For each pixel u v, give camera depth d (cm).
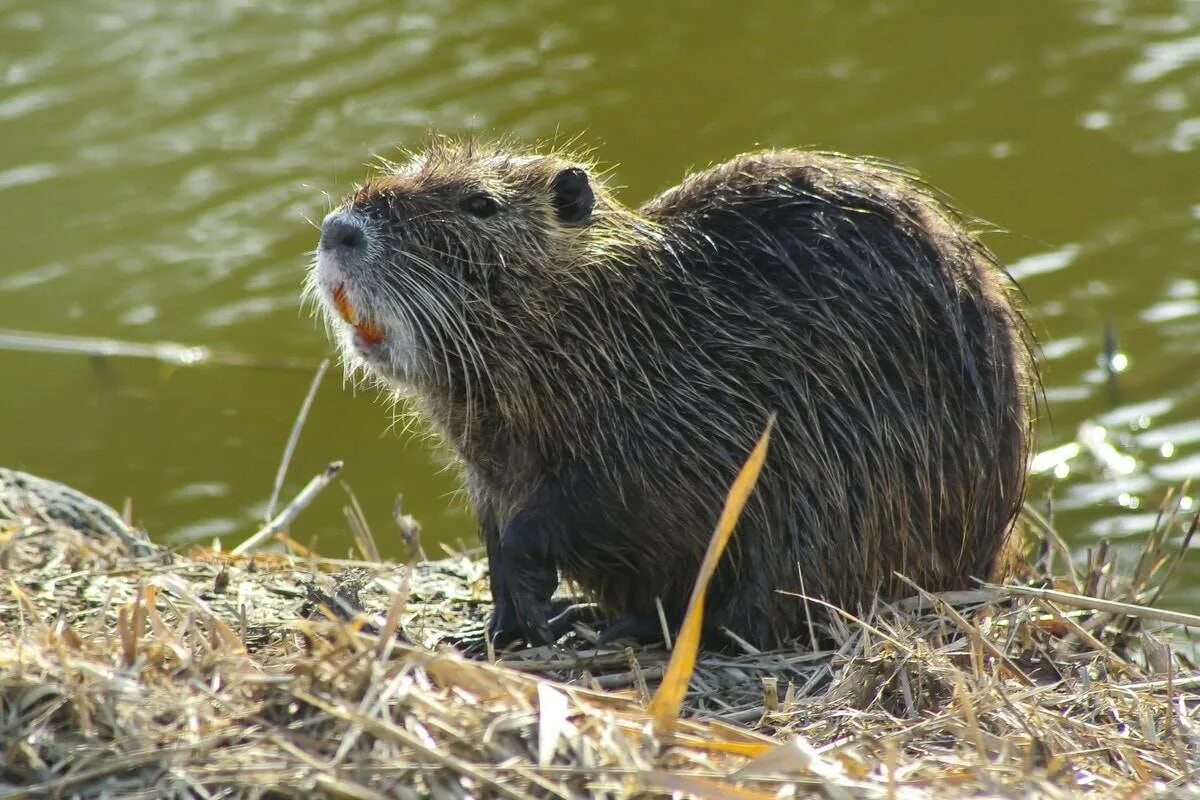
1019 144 2000
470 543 1455
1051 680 935
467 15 2308
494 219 1007
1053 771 751
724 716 882
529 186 1027
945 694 874
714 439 1001
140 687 749
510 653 994
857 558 1016
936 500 1033
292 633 953
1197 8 2308
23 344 1673
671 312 1015
